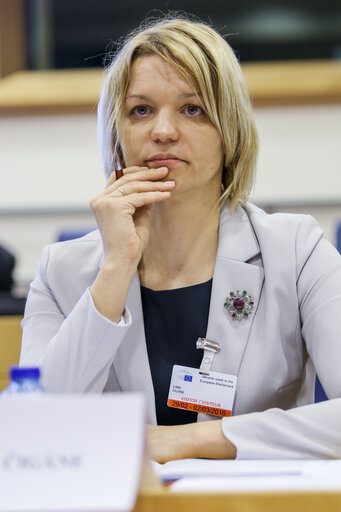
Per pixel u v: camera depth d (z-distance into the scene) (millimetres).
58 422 1540
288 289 2957
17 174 8586
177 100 2879
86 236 3303
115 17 9055
